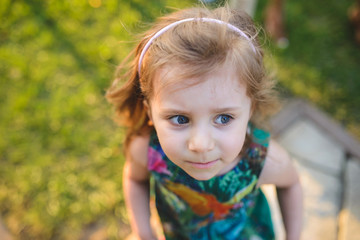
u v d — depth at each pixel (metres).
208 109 0.83
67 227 2.17
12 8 3.29
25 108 2.71
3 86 2.84
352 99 3.01
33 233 2.14
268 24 3.44
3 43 3.13
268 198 2.18
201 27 0.88
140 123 1.25
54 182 2.34
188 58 0.82
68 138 2.56
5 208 2.24
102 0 3.40
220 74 0.82
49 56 3.04
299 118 2.68
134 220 1.49
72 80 2.91
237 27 0.96
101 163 2.46
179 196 1.26
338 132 2.57
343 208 2.17
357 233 2.04
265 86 1.05
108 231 2.16
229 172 1.15
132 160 1.33
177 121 0.86
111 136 2.61
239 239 1.51
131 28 3.21
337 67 3.27
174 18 1.00
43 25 3.24
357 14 3.45
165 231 1.50
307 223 2.10
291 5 3.86
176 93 0.82
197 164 0.89
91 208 2.24
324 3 3.88
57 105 2.74
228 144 0.88
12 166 2.44
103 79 2.92
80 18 3.30
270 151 1.21
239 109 0.87
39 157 2.48
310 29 3.59
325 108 2.94
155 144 1.20
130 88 1.15
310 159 2.43
